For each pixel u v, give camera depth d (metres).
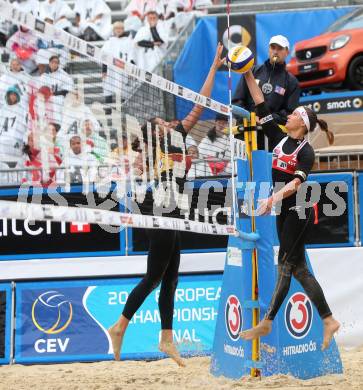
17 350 22.69
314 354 18.28
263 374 17.50
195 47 35.06
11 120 16.31
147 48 38.50
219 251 23.41
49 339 22.78
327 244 23.50
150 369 20.72
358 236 23.47
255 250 17.53
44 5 40.06
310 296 16.45
